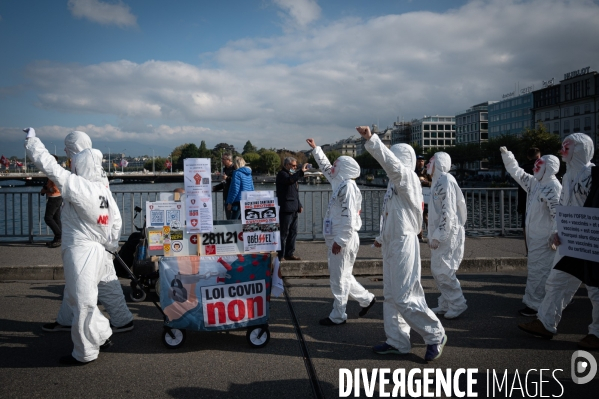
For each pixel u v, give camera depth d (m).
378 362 4.14
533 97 92.44
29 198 9.55
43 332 4.91
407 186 4.12
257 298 4.47
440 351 4.14
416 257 4.21
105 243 4.21
